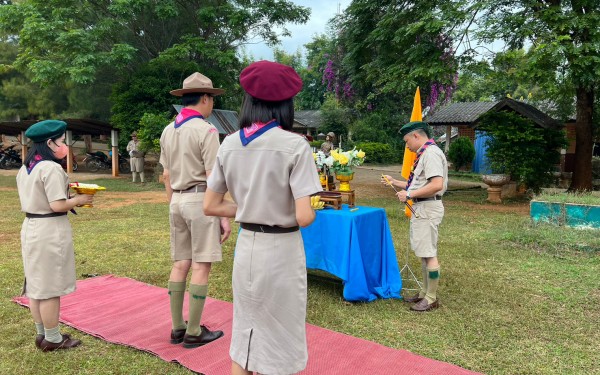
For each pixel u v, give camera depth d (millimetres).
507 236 6777
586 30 9203
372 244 4375
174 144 3152
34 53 15438
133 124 16219
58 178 2949
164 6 15125
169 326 3570
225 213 2123
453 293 4477
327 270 4258
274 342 1931
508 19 9562
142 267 5250
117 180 15742
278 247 1933
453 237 7004
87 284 4590
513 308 4082
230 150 1995
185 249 3248
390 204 10531
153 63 16312
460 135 22062
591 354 3211
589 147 11570
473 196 12328
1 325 3551
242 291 1968
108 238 6723
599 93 11547
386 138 25438
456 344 3354
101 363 2977
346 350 3168
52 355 3068
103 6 16062
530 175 11102
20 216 8438
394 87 11039
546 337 3484
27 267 3025
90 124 17359
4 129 19734
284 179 1893
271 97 1911
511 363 3070
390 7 11602
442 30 10219
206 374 2812
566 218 7125
